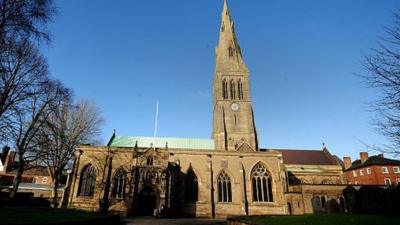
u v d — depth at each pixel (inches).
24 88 1417.3
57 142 2110.0
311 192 2464.3
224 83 3772.1
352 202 1612.9
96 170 2464.3
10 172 3816.4
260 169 2689.5
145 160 2426.2
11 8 850.8
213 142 3400.6
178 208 2421.3
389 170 3619.6
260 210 2501.2
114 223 1425.9
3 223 658.8
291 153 3843.5
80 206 2324.1
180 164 2608.3
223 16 4392.2
